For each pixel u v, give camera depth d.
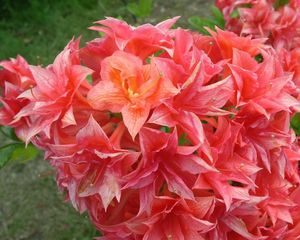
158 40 0.25
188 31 0.27
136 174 0.22
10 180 0.62
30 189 0.61
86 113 0.24
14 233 0.57
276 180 0.27
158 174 0.23
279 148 0.25
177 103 0.23
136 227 0.24
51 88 0.24
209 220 0.24
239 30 0.40
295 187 0.29
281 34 0.38
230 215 0.25
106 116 0.24
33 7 0.81
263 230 0.27
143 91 0.22
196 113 0.23
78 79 0.23
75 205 0.24
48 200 0.60
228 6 0.41
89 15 0.81
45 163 0.63
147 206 0.23
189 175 0.23
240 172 0.24
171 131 0.23
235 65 0.24
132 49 0.25
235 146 0.25
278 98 0.25
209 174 0.23
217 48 0.27
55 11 0.82
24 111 0.25
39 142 0.26
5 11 0.83
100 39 0.27
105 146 0.22
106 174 0.22
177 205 0.23
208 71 0.24
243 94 0.25
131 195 0.24
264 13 0.37
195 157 0.22
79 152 0.22
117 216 0.25
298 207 0.29
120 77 0.23
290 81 0.27
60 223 0.57
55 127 0.24
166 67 0.22
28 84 0.29
